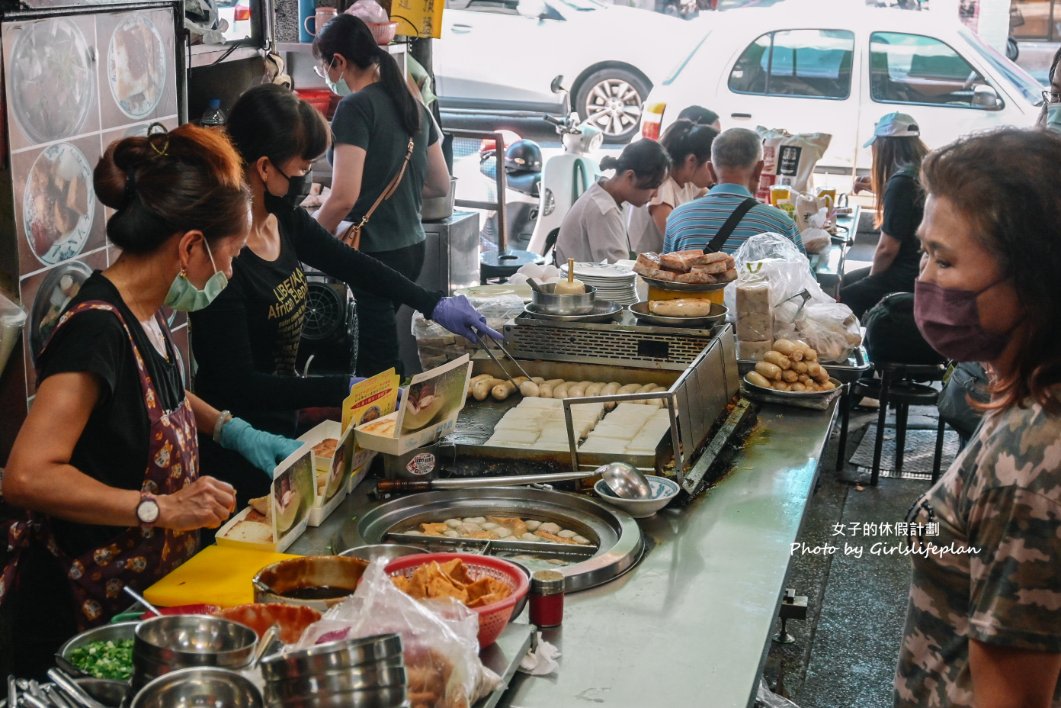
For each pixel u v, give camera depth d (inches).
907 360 193.9
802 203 228.7
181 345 118.2
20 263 89.4
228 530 84.3
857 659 146.4
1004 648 52.7
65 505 72.1
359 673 49.5
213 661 54.7
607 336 124.4
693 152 220.4
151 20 108.5
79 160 97.1
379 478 100.2
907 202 225.6
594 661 71.1
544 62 453.4
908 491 196.1
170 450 80.9
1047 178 52.1
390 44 194.7
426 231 210.5
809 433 119.4
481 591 70.3
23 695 57.2
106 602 79.7
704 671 70.2
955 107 361.7
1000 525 52.6
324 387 104.7
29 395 92.0
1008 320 54.1
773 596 81.0
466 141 348.5
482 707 62.1
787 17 372.2
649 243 222.8
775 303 141.7
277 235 111.1
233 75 150.0
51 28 91.0
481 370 127.6
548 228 259.1
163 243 77.9
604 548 86.8
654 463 99.7
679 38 448.8
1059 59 163.9
